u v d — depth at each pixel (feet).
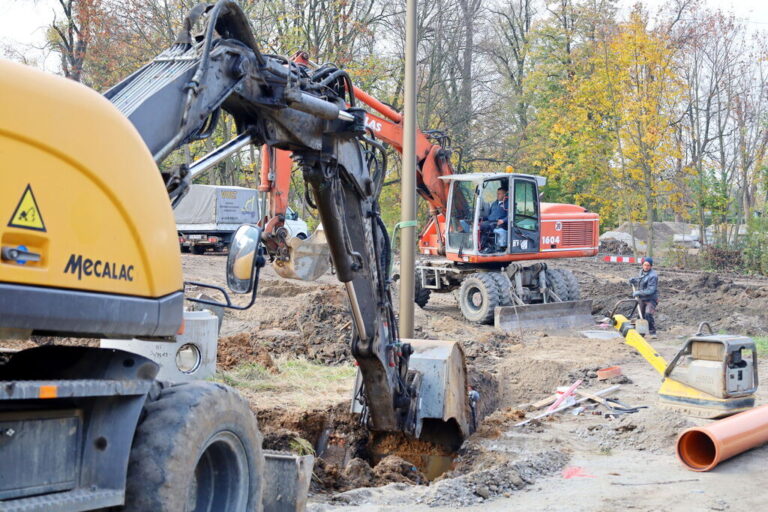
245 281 17.71
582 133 131.54
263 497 18.65
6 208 11.89
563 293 67.00
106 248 13.51
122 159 13.84
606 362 46.83
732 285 79.87
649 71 120.26
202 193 111.04
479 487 24.36
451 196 66.80
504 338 55.57
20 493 12.67
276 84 21.63
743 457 28.32
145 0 101.35
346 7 116.47
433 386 30.01
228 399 15.76
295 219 111.65
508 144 152.05
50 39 106.22
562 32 156.04
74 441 13.64
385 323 28.53
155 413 14.60
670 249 127.54
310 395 35.50
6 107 11.85
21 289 12.10
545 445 30.63
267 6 110.22
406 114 40.78
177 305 15.11
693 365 32.35
